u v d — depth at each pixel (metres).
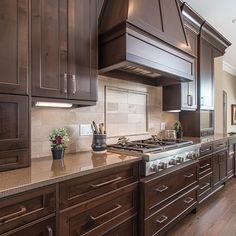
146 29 1.85
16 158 1.30
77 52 1.64
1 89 1.21
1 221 0.95
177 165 2.21
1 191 0.95
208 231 2.23
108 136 2.34
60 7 1.54
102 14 2.01
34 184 1.06
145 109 2.87
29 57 1.34
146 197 1.76
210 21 3.47
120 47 1.75
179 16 2.48
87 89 1.71
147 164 1.78
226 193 3.38
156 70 2.02
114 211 1.53
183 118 3.57
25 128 1.33
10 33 1.25
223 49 4.07
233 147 4.06
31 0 1.36
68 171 1.28
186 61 2.41
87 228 1.34
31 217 1.06
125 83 2.57
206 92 3.59
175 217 2.14
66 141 1.78
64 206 1.21
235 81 7.27
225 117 6.32
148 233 1.78
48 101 1.46
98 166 1.42
